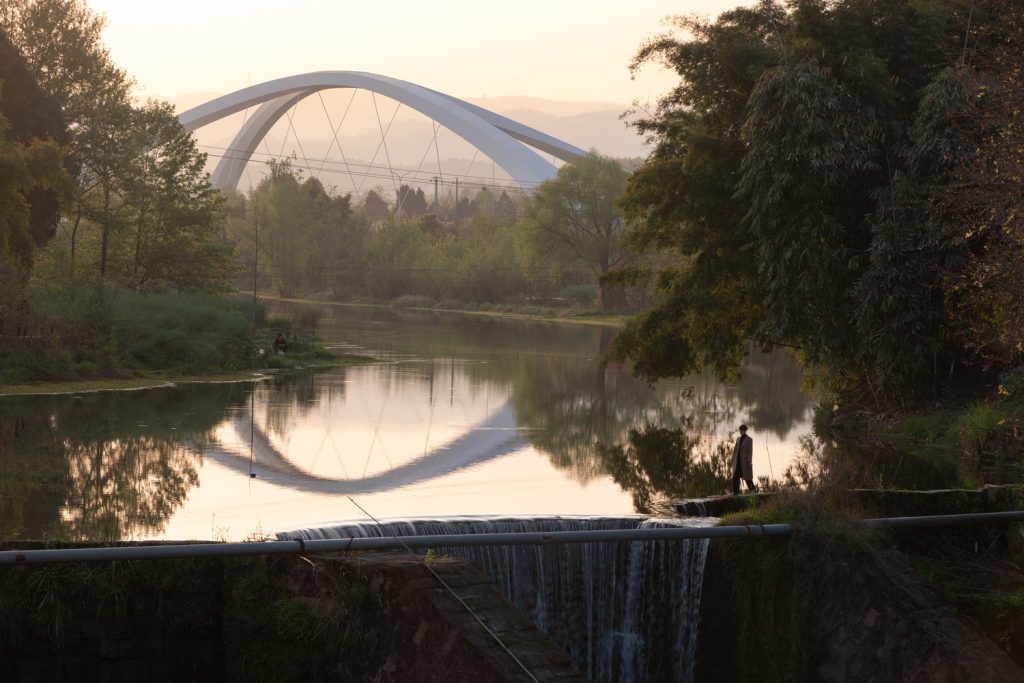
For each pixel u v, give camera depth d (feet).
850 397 120.88
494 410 121.80
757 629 46.88
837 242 101.96
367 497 71.10
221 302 191.01
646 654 52.54
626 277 131.34
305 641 40.75
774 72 99.71
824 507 47.70
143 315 148.66
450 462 86.02
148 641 43.06
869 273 98.02
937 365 107.65
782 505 49.14
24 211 140.77
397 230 508.94
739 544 48.21
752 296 112.16
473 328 306.35
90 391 120.47
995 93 86.07
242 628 42.60
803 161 98.58
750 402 137.08
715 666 49.55
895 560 45.19
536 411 121.80
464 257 482.69
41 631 42.04
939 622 42.68
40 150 139.03
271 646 41.75
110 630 42.73
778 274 100.27
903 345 98.07
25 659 42.11
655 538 43.09
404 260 495.41
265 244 529.04
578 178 393.91
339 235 536.83
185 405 114.11
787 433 106.22
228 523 60.80
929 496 56.29
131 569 42.86
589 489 75.36
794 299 100.99
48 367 125.29
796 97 97.25
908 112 103.65
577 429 107.65
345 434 99.55
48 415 99.81
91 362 133.08
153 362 145.07
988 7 105.40
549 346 234.38
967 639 42.06
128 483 71.36
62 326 133.59
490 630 37.29
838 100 97.76
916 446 96.32
